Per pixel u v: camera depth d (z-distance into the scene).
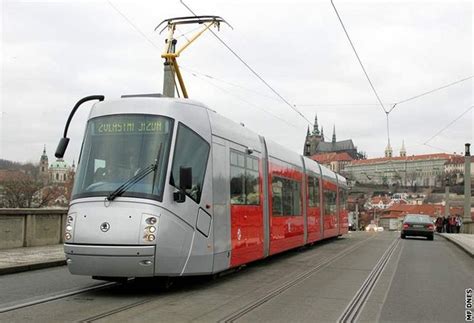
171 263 9.30
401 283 11.95
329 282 11.80
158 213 9.11
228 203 11.62
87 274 9.12
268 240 14.95
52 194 48.94
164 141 9.66
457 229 45.16
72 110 10.31
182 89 22.16
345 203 31.80
